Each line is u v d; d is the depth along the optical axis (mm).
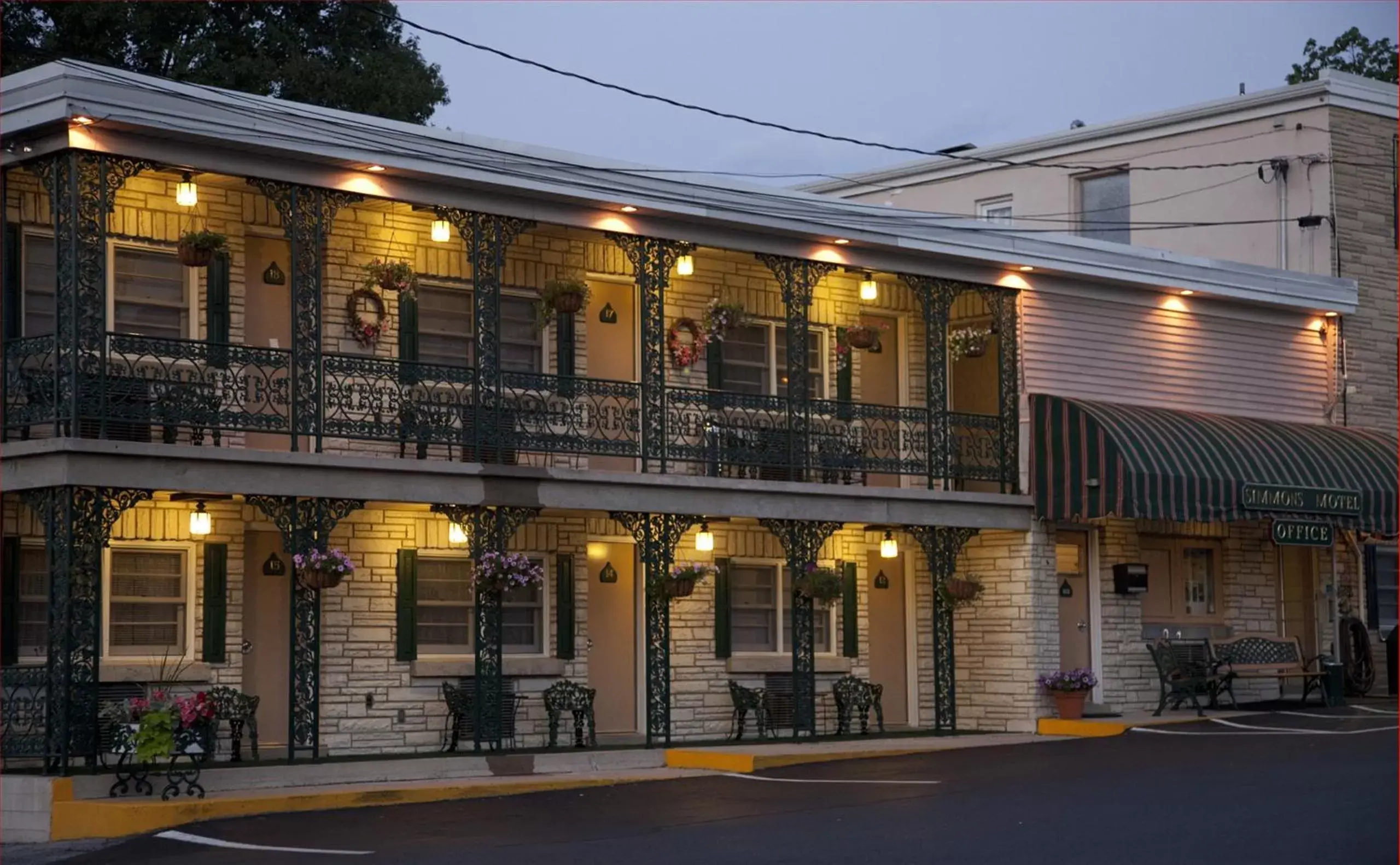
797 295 23422
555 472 20922
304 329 19406
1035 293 25844
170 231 20047
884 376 26281
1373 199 30438
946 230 24438
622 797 18250
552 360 22719
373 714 20938
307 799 17594
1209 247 31797
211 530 20156
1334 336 29375
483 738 20578
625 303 23719
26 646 19188
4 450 17906
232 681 20109
